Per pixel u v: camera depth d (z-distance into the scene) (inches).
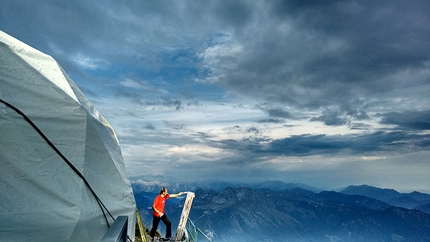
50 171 275.1
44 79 309.0
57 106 307.6
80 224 281.1
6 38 303.7
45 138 282.2
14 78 283.3
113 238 112.9
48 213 257.8
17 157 255.1
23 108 275.4
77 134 317.7
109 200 343.0
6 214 232.8
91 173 319.9
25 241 238.1
